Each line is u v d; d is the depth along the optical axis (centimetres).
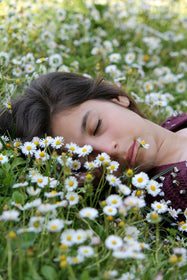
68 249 136
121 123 191
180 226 175
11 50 309
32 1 435
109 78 307
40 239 144
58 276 133
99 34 420
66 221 148
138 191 165
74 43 378
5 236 147
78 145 190
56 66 280
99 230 162
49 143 183
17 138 202
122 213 146
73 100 198
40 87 206
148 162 192
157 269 144
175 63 414
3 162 174
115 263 138
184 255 145
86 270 135
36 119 200
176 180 189
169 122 248
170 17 515
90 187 163
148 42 415
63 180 174
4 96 242
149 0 540
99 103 199
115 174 188
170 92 339
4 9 386
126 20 493
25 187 175
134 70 319
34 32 362
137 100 278
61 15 416
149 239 171
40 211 146
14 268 134
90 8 463
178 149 206
